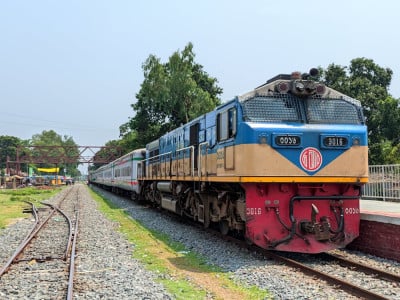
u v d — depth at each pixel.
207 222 14.02
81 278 8.58
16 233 15.73
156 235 14.62
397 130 30.06
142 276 8.77
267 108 10.41
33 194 46.97
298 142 10.02
